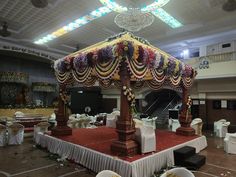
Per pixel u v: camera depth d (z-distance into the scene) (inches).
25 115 434.0
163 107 692.7
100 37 484.4
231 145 262.4
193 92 536.1
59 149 241.1
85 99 725.3
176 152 209.0
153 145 196.7
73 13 364.8
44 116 459.2
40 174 182.2
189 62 487.5
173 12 360.5
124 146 180.4
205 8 345.4
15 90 557.3
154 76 213.0
